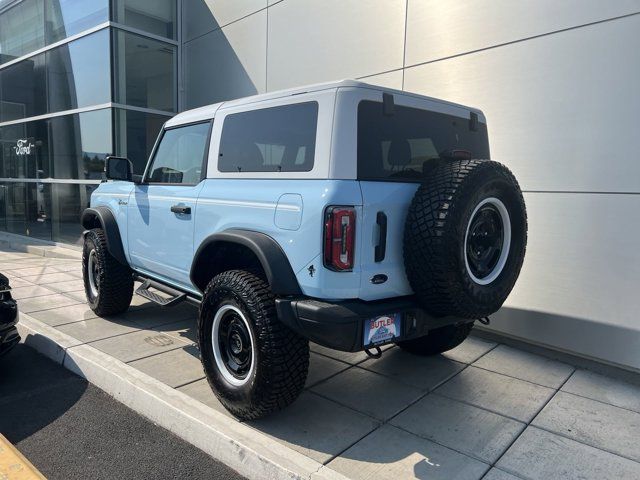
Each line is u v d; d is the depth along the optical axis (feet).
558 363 14.65
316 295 9.09
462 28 16.57
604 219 13.79
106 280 16.55
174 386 12.11
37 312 18.37
